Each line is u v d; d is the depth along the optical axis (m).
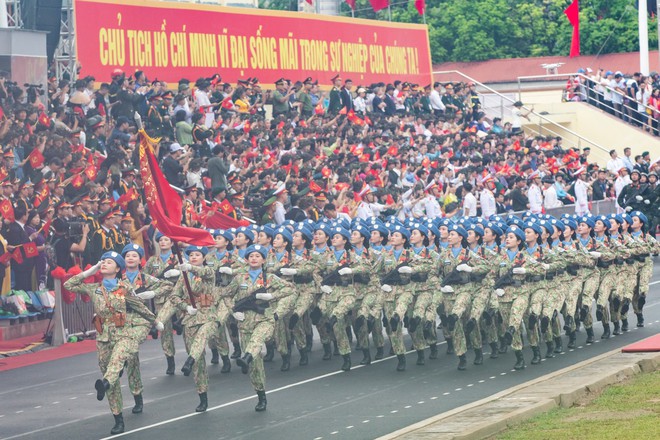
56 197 52.00
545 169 82.44
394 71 92.69
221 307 41.47
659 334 46.03
